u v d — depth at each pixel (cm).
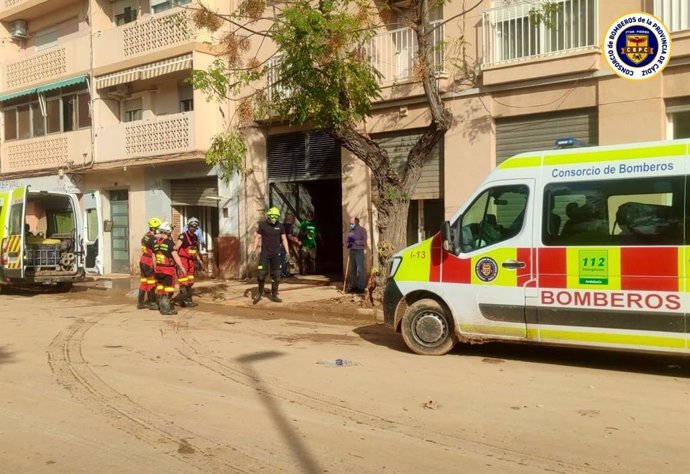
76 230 1655
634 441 528
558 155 784
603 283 737
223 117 1861
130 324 1134
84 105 2188
